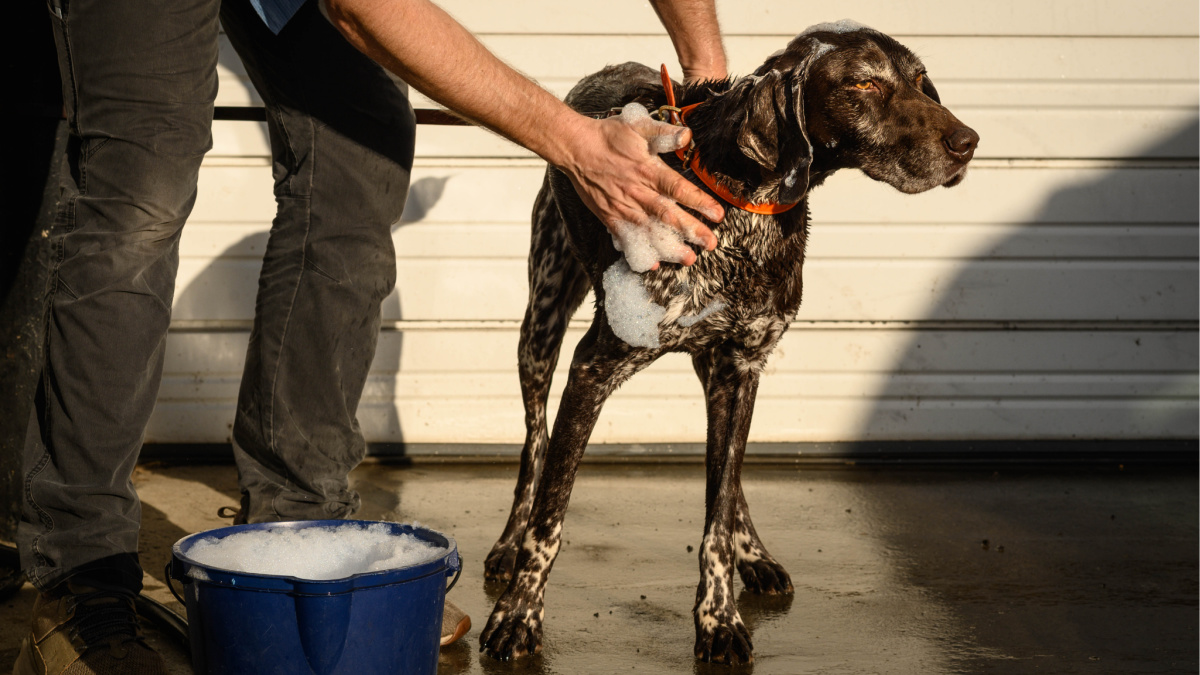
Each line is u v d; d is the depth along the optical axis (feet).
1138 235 15.24
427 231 14.80
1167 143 15.05
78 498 6.67
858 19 14.74
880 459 15.51
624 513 12.56
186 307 14.73
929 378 15.42
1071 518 12.57
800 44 7.76
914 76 7.90
